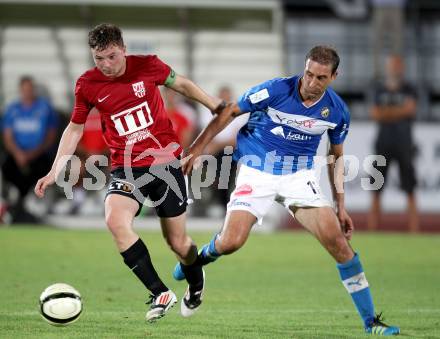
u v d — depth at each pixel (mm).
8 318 25312
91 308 27672
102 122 24281
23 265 39219
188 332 23453
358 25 73250
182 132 55469
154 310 22281
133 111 23719
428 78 72938
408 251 48406
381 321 24141
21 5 68812
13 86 68312
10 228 56875
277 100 24562
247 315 26938
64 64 69188
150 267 22594
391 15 68812
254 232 59781
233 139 54156
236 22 70812
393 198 60906
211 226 59375
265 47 71125
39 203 60125
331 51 23016
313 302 30031
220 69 70625
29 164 56688
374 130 60531
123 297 30266
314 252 47375
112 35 22500
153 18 69875
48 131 56469
